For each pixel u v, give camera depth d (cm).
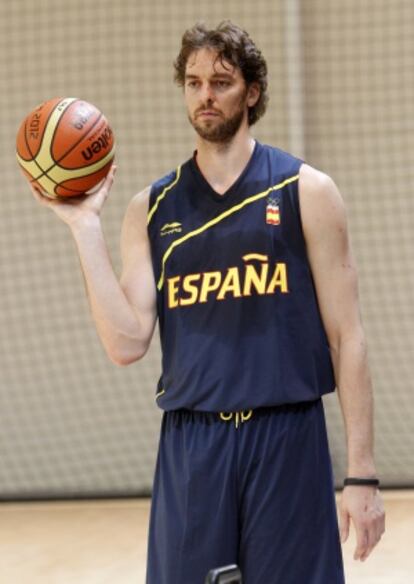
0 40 1395
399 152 1377
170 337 527
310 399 506
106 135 553
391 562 1008
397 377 1376
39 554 1088
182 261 520
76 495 1347
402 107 1374
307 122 1388
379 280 1382
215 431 504
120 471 1388
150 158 1394
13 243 1398
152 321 536
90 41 1391
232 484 501
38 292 1398
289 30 1363
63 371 1395
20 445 1397
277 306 505
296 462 502
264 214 510
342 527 511
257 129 1378
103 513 1273
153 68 1389
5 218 1396
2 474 1396
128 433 1389
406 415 1372
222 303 507
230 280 508
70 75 1395
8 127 1392
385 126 1377
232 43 500
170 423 523
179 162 1388
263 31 1375
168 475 521
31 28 1394
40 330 1398
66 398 1395
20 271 1399
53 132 539
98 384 1392
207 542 502
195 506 504
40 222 1393
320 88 1386
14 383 1400
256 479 500
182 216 526
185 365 511
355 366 510
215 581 346
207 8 1384
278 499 499
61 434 1394
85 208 543
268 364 501
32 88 1395
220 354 504
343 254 513
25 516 1273
